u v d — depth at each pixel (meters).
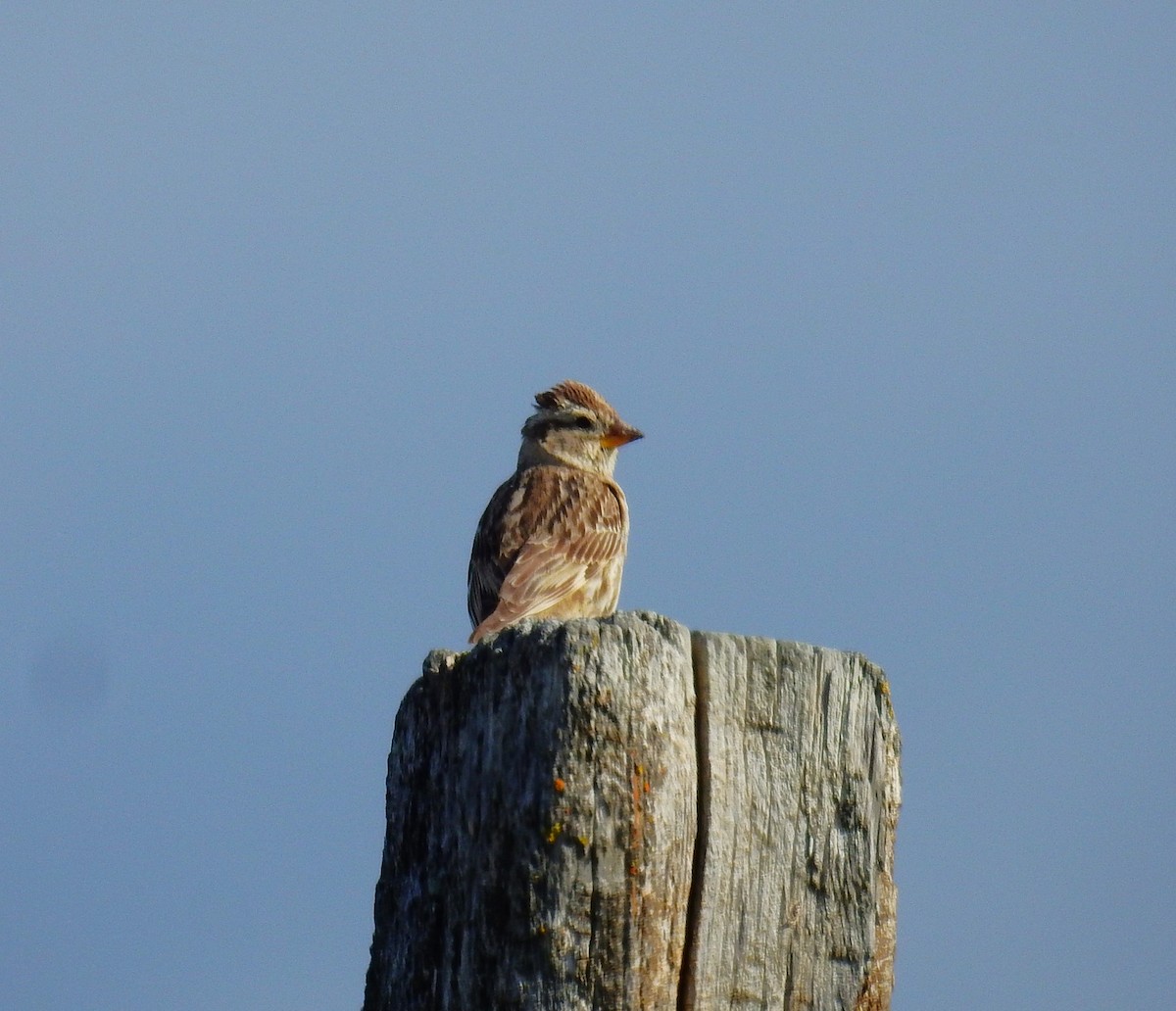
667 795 9.70
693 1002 9.70
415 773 10.38
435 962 9.94
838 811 10.37
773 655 10.34
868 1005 10.29
